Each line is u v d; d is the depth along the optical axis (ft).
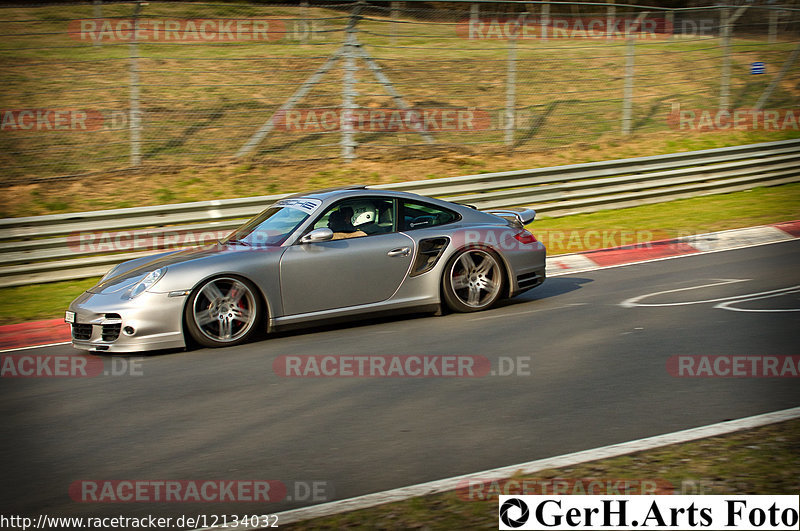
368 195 36.19
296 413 23.66
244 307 33.12
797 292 37.29
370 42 100.94
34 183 64.23
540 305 37.91
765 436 19.06
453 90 89.81
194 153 71.41
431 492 16.98
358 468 19.02
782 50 114.52
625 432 20.38
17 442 22.35
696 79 101.71
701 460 17.76
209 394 26.14
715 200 68.44
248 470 19.29
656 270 46.26
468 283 36.86
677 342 29.40
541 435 20.56
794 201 66.23
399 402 24.14
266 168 70.33
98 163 68.08
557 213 64.75
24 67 81.92
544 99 90.07
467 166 73.56
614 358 27.68
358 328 35.06
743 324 31.71
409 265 35.32
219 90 83.41
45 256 50.75
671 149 80.89
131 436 22.36
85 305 32.86
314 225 34.76
